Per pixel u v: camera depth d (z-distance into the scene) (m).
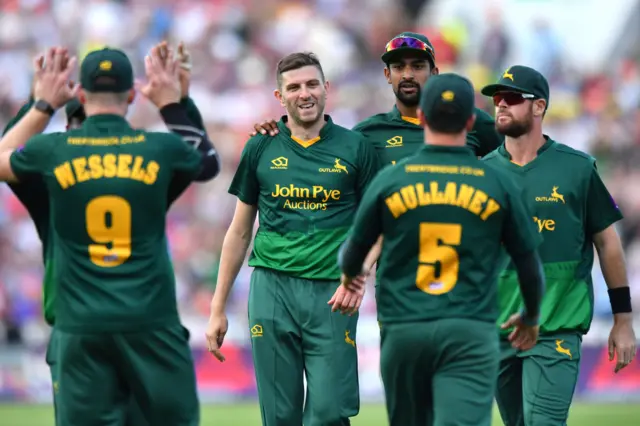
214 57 82.94
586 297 26.38
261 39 85.69
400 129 27.16
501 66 85.75
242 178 26.95
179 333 21.86
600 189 26.45
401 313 21.11
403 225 20.95
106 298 21.23
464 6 89.75
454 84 21.03
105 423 21.62
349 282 22.02
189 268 66.06
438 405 21.00
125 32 84.19
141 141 21.45
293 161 26.39
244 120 79.62
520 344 22.34
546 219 26.11
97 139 21.39
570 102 82.19
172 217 69.75
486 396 21.00
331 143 26.47
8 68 80.88
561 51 88.62
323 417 25.92
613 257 26.66
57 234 21.52
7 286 62.59
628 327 26.92
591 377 54.91
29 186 21.80
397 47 26.36
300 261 26.30
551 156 26.41
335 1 88.81
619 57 89.00
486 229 20.94
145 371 21.50
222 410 50.28
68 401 21.48
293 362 26.48
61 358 21.50
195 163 21.83
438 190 20.88
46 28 83.56
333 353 26.11
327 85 26.91
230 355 55.47
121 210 21.23
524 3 89.88
